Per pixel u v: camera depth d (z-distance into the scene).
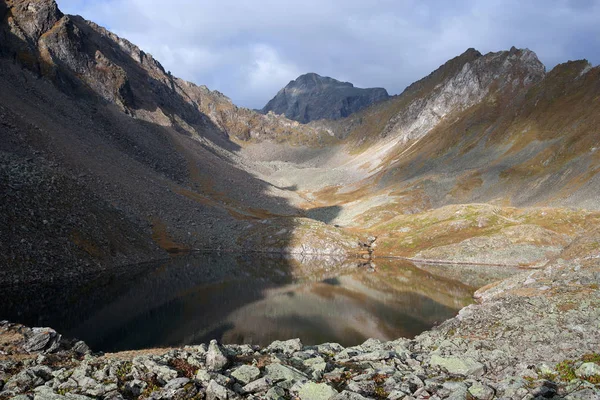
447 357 19.70
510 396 14.11
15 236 65.50
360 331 45.91
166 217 135.00
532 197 156.50
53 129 134.00
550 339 25.44
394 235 138.38
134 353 27.50
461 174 198.62
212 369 18.02
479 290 64.50
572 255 54.59
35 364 20.38
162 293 64.06
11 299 51.97
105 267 79.81
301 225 143.88
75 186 93.12
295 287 73.31
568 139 178.62
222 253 122.56
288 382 16.61
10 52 166.25
